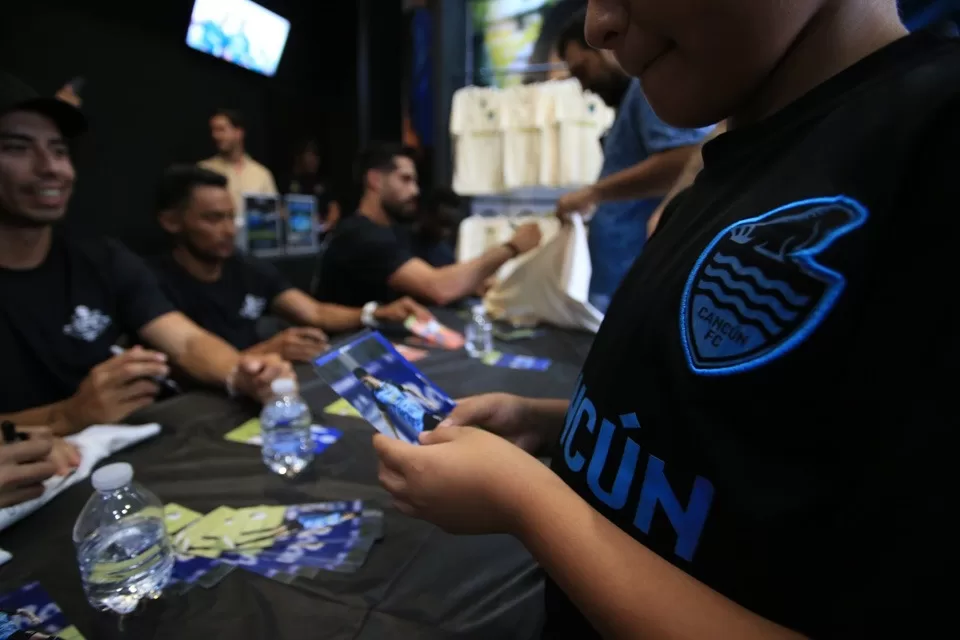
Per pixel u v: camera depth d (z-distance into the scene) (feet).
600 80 5.64
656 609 0.84
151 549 1.80
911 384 0.65
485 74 12.56
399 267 6.61
